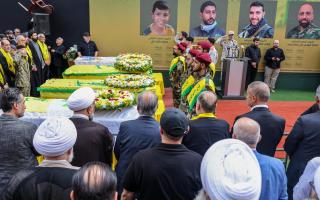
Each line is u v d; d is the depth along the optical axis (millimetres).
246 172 1238
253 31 9695
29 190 1692
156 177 1999
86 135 2557
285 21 9695
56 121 1901
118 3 9398
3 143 2441
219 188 1212
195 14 9516
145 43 9656
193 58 4066
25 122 2582
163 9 9438
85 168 1371
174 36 9609
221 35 9648
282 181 2029
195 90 3807
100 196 1296
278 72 9727
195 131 2754
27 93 6883
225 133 2797
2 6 9484
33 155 2570
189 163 2031
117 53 9680
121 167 2697
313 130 2906
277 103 8508
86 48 9297
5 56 6453
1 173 2418
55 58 9336
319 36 9867
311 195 1529
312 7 9656
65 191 1698
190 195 2002
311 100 8977
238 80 8531
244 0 9508
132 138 2693
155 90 5250
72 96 2715
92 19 9477
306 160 2943
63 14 9602
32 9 9148
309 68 10086
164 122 2088
